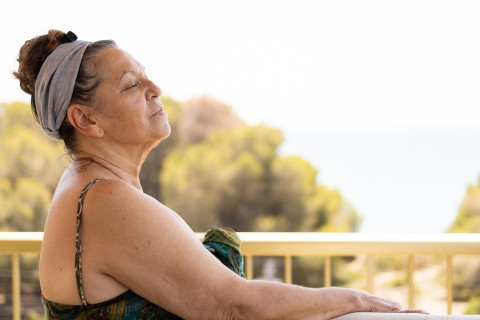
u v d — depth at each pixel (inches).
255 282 60.4
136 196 59.2
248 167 475.2
